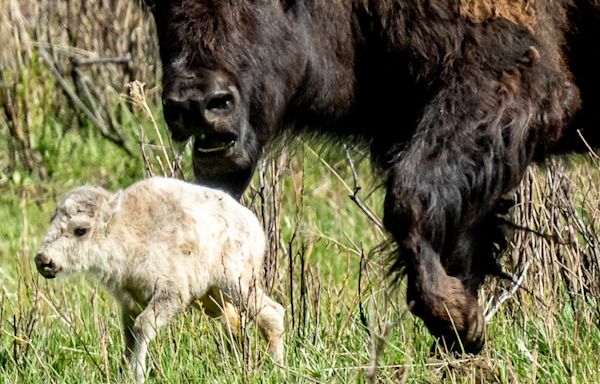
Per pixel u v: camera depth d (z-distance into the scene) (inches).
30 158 1460.4
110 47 1529.3
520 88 703.1
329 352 714.2
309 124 751.7
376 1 730.8
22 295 879.7
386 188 706.8
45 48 1505.9
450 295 689.0
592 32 743.7
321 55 729.0
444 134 697.6
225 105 670.5
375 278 882.1
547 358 713.0
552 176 845.2
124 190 705.0
